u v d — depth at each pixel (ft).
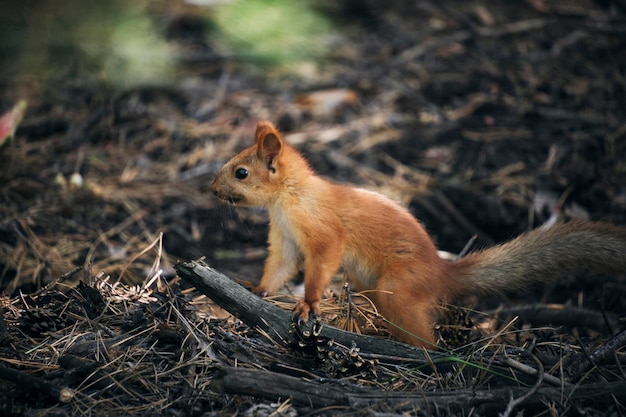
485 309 32.96
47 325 23.72
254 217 39.09
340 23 55.62
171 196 39.63
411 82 47.88
